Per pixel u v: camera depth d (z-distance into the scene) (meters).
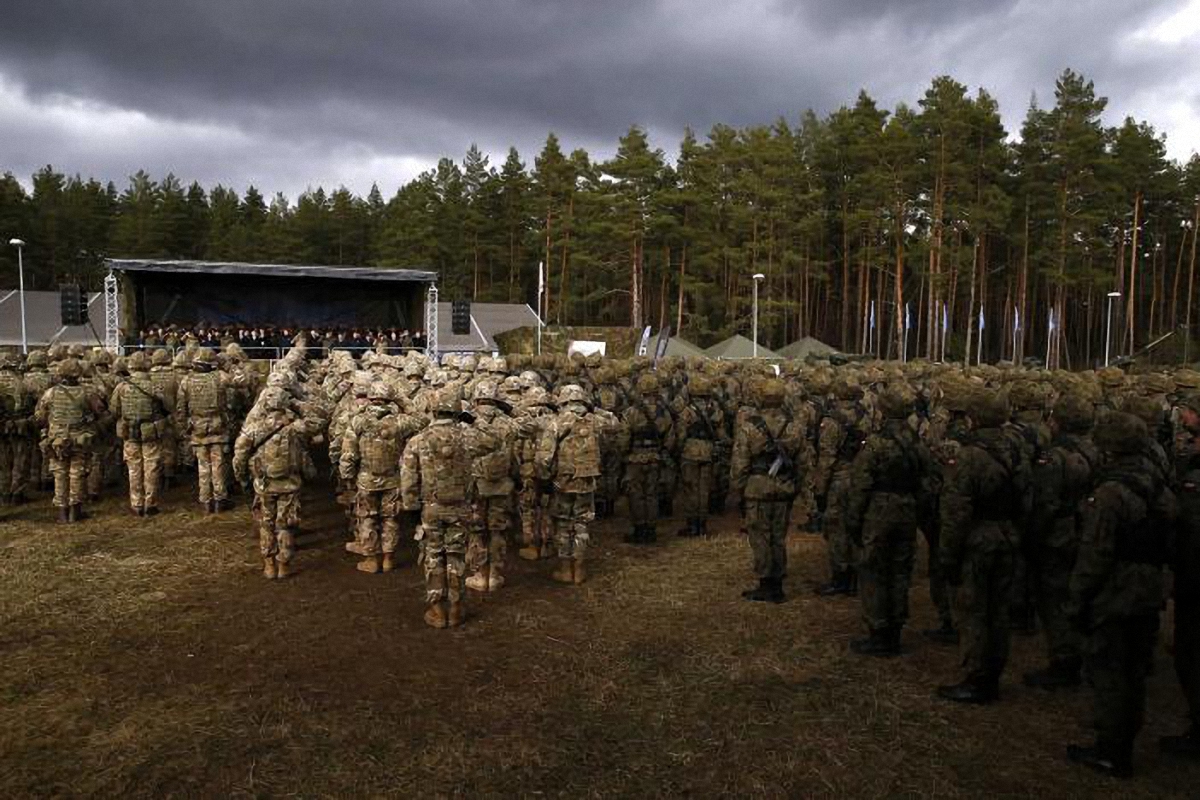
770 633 7.18
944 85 41.69
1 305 39.03
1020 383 8.05
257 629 7.15
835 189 53.00
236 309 27.38
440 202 63.16
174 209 70.19
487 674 6.26
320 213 71.25
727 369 15.42
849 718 5.60
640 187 47.59
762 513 8.01
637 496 10.32
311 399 11.15
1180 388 11.12
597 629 7.25
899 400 6.71
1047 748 5.21
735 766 4.96
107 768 4.85
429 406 10.23
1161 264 55.84
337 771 4.86
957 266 41.44
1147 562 4.80
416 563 9.33
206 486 11.54
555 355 15.12
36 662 6.36
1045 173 45.19
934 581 7.09
